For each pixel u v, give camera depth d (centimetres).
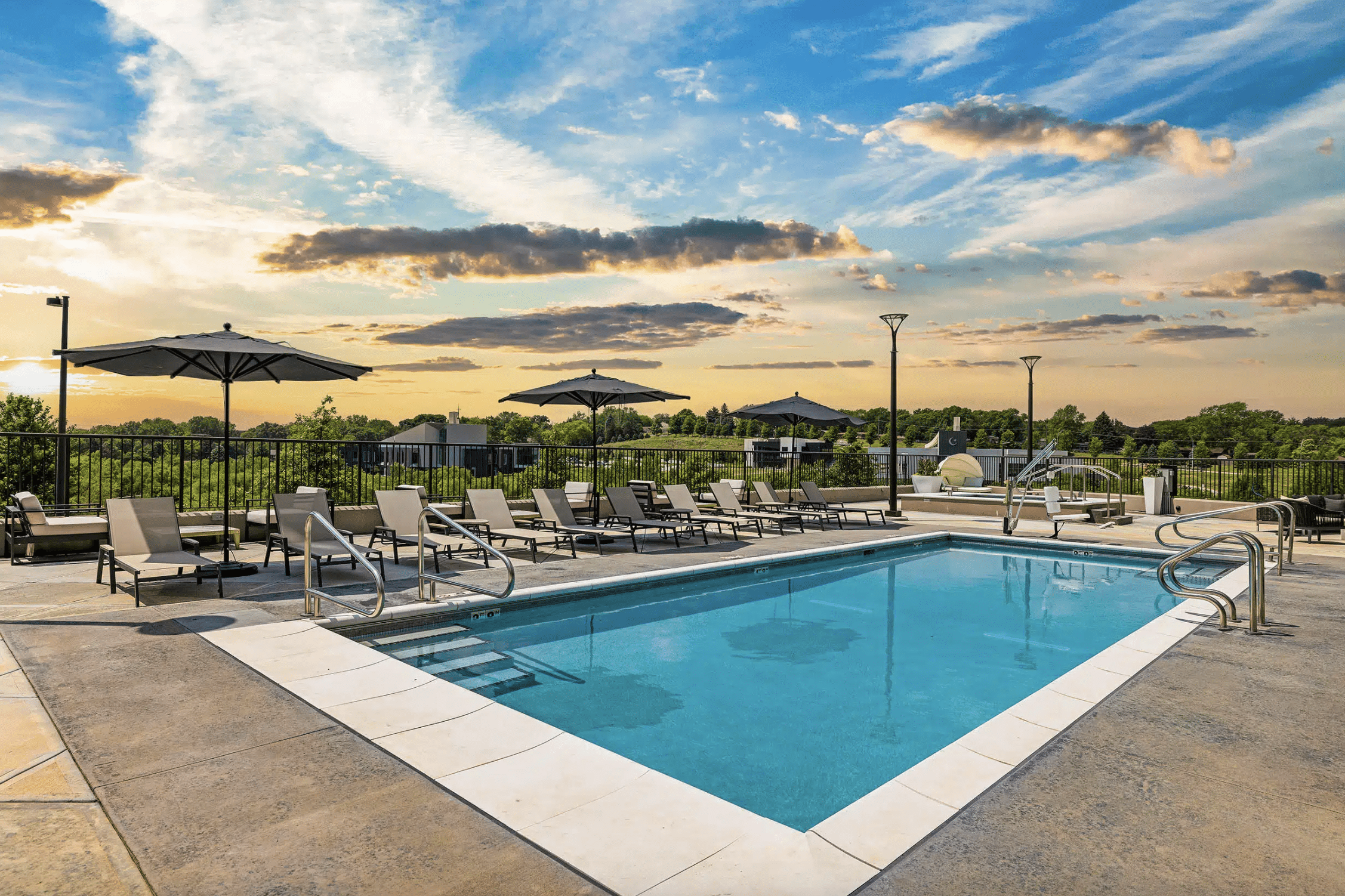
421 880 238
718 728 460
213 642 519
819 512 1512
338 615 614
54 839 262
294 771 321
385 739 358
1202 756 351
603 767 330
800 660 609
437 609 670
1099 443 4759
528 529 1021
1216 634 594
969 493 2139
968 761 342
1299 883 245
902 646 654
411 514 925
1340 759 350
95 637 530
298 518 847
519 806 291
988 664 602
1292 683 466
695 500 1623
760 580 973
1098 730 385
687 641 666
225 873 240
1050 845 268
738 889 236
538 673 568
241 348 766
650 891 234
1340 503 1273
